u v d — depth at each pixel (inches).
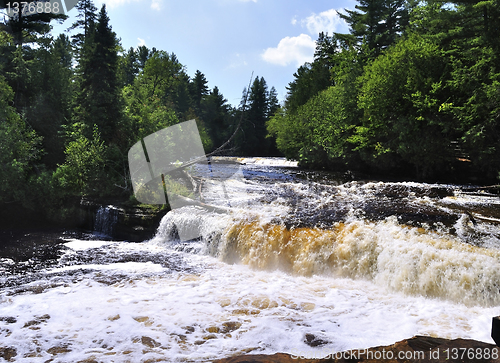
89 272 292.0
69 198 516.4
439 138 798.5
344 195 522.0
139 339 153.9
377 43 1676.9
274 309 204.4
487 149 724.0
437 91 810.2
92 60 801.6
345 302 225.0
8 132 539.2
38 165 669.9
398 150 871.7
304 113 1314.0
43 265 317.7
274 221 347.6
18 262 327.9
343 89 1178.6
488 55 757.9
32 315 185.3
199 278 275.1
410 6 1578.5
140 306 202.7
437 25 969.5
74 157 529.7
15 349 142.0
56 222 510.0
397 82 864.9
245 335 160.2
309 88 1927.9
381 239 291.4
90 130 709.3
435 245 276.2
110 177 523.8
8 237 431.8
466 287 238.4
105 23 832.3
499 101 692.7
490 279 232.4
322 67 1941.4
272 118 2295.8
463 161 832.3
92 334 159.2
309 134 1248.8
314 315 195.0
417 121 823.7
